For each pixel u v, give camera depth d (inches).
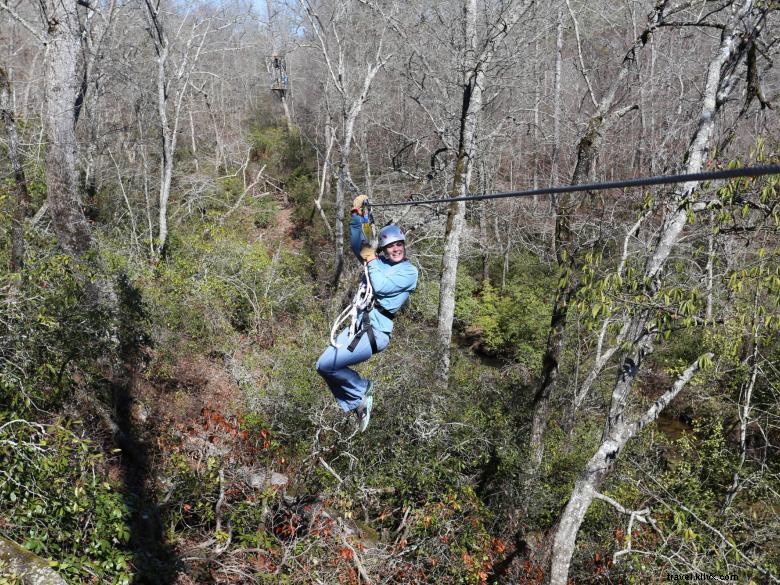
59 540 315.3
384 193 1115.9
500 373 811.4
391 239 205.9
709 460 583.2
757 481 507.2
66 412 419.2
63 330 399.5
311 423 544.7
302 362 619.2
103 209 1047.6
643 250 467.2
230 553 402.0
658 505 536.7
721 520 497.4
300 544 403.9
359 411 218.4
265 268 932.6
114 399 496.1
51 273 421.4
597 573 486.9
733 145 509.4
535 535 537.0
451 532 450.3
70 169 585.6
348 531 427.2
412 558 434.6
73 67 584.4
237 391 643.5
